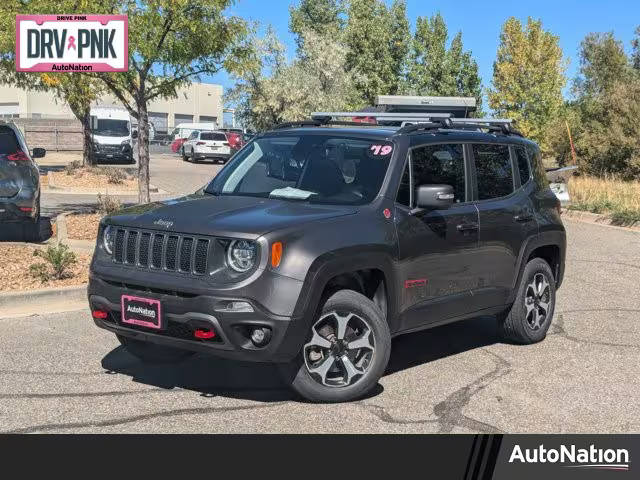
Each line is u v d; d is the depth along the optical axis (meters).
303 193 5.73
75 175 23.89
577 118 29.88
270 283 4.76
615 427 5.07
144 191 13.59
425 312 5.85
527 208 6.91
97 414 5.00
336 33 48.03
